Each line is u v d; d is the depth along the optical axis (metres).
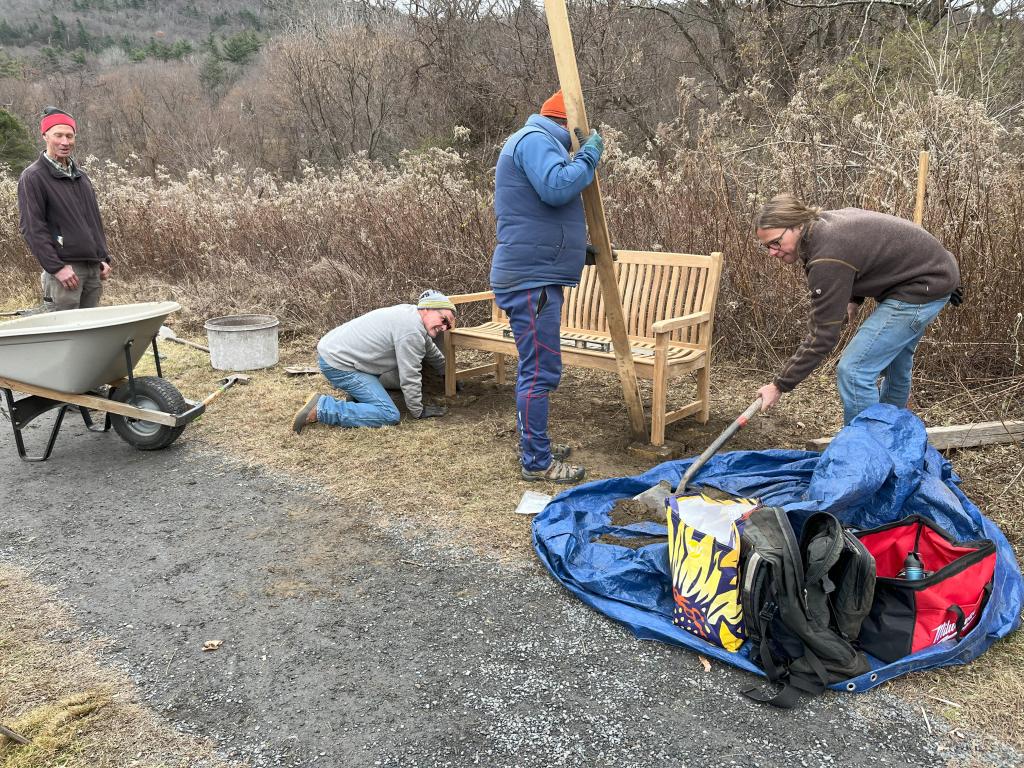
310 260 8.01
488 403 5.04
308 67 20.27
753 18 10.52
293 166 22.30
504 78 14.10
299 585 2.94
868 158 5.17
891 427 2.93
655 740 2.13
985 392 4.41
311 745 2.14
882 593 2.38
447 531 3.32
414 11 14.95
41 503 3.72
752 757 2.06
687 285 4.46
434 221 7.12
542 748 2.11
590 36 12.48
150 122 28.69
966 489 3.46
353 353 4.55
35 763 2.09
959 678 2.30
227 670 2.46
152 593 2.91
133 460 4.25
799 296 5.31
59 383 4.03
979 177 4.51
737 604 2.42
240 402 5.11
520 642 2.57
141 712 2.28
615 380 5.44
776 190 5.50
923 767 2.00
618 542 3.10
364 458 4.14
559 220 3.40
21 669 2.47
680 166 6.09
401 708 2.28
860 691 2.28
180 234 9.01
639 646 2.54
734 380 5.31
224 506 3.63
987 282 4.44
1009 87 6.62
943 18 8.70
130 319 4.00
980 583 2.38
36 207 4.88
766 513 2.43
